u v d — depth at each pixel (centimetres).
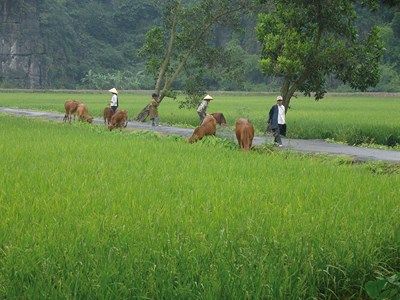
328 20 2962
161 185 991
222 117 2809
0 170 1109
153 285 510
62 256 562
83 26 16175
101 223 674
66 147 1606
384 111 5338
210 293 496
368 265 622
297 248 620
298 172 1252
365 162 1798
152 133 2430
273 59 3008
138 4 16825
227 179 1092
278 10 2998
